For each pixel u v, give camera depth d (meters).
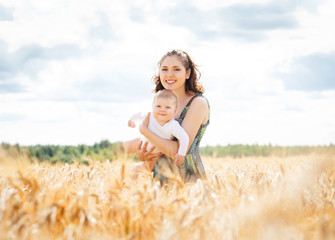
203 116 4.25
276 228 2.05
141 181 3.42
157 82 4.88
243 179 3.32
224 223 2.10
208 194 2.48
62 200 2.43
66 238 2.00
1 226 2.03
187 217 2.28
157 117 4.13
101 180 2.76
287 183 2.71
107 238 2.06
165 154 4.02
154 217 2.27
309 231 2.20
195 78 4.62
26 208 2.30
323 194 2.95
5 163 2.87
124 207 2.24
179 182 2.80
